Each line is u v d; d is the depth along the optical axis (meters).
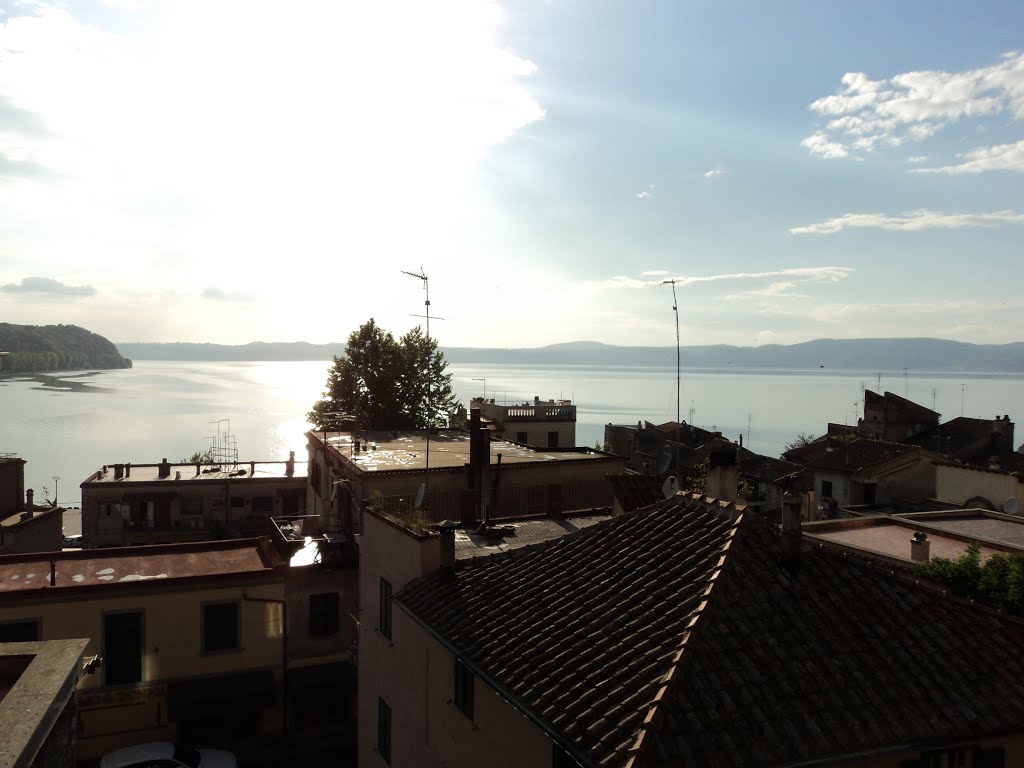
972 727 9.79
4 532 45.03
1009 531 22.44
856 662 10.57
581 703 9.93
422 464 29.22
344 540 28.66
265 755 27.02
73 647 9.15
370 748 20.66
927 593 12.41
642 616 11.48
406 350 67.25
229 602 26.89
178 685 25.97
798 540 12.47
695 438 77.50
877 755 9.21
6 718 7.05
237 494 55.41
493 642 12.77
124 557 28.94
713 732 8.91
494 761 13.12
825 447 61.56
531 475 29.34
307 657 27.84
